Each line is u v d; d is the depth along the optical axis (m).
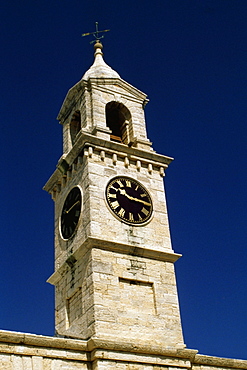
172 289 38.97
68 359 32.59
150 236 40.62
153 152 44.81
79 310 37.50
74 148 43.31
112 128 48.97
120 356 33.50
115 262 37.88
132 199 41.62
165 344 36.22
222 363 37.59
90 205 39.50
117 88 47.81
